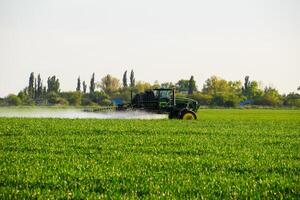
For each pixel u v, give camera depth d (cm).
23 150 2592
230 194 1545
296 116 9844
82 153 2500
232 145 3006
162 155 2441
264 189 1636
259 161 2262
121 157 2333
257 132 4050
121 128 4106
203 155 2492
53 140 3094
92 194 1520
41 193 1527
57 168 1959
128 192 1577
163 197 1489
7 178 1734
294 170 2045
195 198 1475
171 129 4172
